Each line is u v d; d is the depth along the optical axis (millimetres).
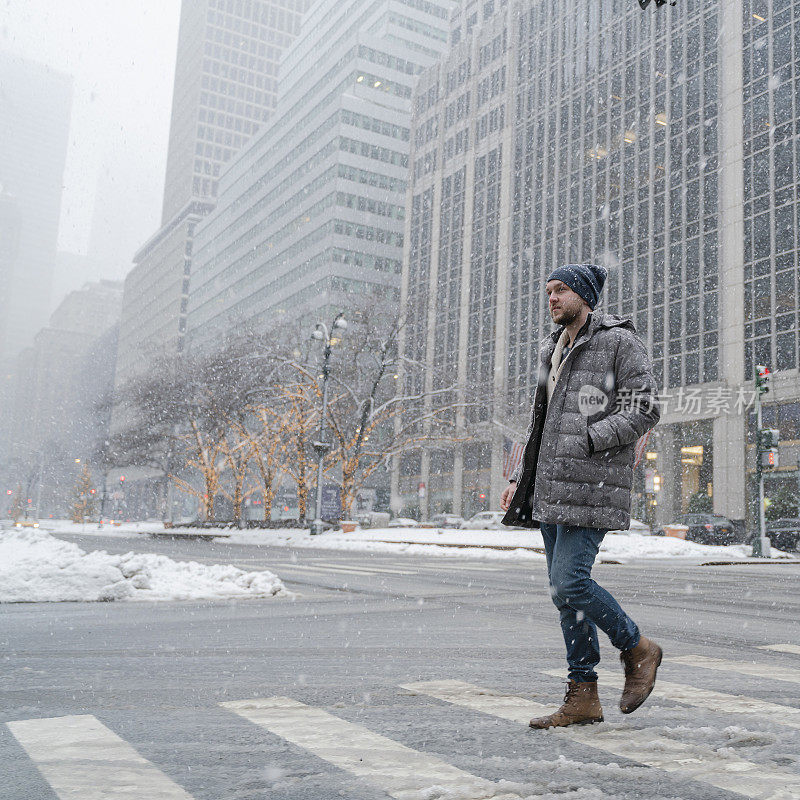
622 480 3090
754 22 43281
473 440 39250
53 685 3865
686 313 44906
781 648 5340
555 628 6258
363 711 3309
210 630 5934
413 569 14531
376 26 97562
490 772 2469
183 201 144875
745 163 42625
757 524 24188
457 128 70938
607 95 53250
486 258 64188
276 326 40844
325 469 37781
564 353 3314
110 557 9289
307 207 90688
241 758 2625
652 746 2730
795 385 38281
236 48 151375
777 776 2424
